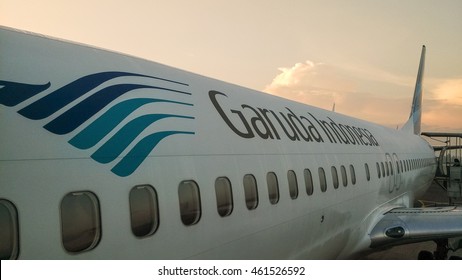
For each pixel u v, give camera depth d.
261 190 5.35
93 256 3.24
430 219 10.33
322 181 7.12
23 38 3.70
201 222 4.29
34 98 3.26
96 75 4.01
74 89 3.64
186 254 4.09
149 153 3.93
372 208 9.89
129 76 4.41
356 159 9.16
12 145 2.93
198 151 4.53
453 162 21.81
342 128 9.72
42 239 2.93
